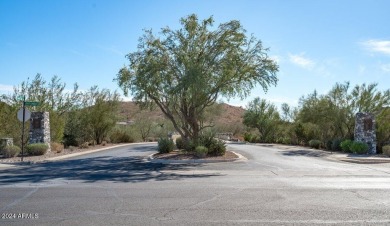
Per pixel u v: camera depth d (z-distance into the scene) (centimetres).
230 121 7794
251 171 1800
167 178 1541
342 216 850
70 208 934
